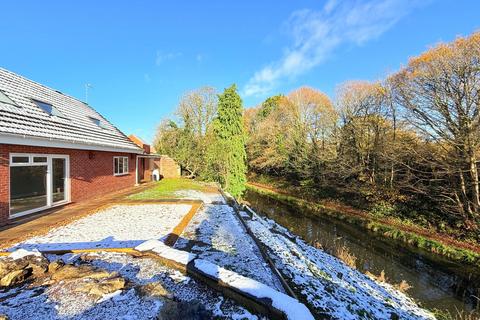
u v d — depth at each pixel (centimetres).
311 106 2805
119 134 1730
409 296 736
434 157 1291
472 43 1100
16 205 784
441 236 1194
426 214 1381
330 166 2153
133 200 1132
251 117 4141
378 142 1814
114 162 1460
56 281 373
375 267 968
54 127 958
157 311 301
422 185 1389
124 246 537
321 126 2597
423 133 1345
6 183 744
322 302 409
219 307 317
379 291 662
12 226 699
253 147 3650
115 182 1462
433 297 754
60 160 989
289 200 2406
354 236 1357
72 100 1557
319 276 561
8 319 285
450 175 1235
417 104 1360
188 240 606
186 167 2467
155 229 680
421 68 1314
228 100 2073
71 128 1084
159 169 2609
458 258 993
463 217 1162
